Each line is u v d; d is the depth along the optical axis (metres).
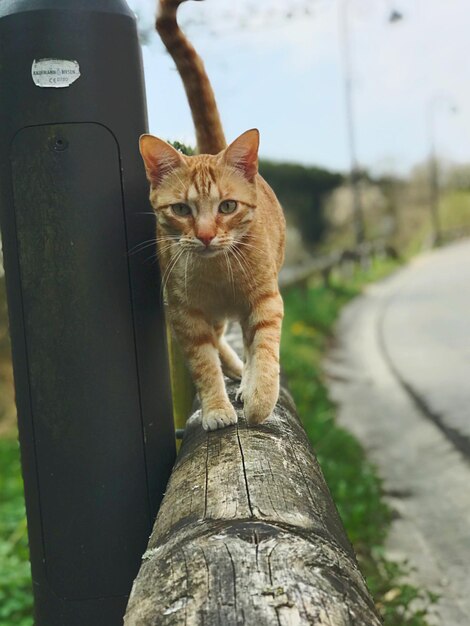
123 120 0.57
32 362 0.57
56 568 0.58
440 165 10.17
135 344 0.58
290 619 0.32
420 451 1.42
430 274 4.73
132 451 0.58
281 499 0.45
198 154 0.75
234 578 0.35
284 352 2.15
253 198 0.68
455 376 1.93
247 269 0.68
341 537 0.45
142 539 0.58
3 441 1.83
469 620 0.87
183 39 0.74
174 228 0.65
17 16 0.55
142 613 0.36
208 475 0.50
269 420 0.63
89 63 0.56
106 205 0.57
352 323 3.09
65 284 0.56
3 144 0.57
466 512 1.14
